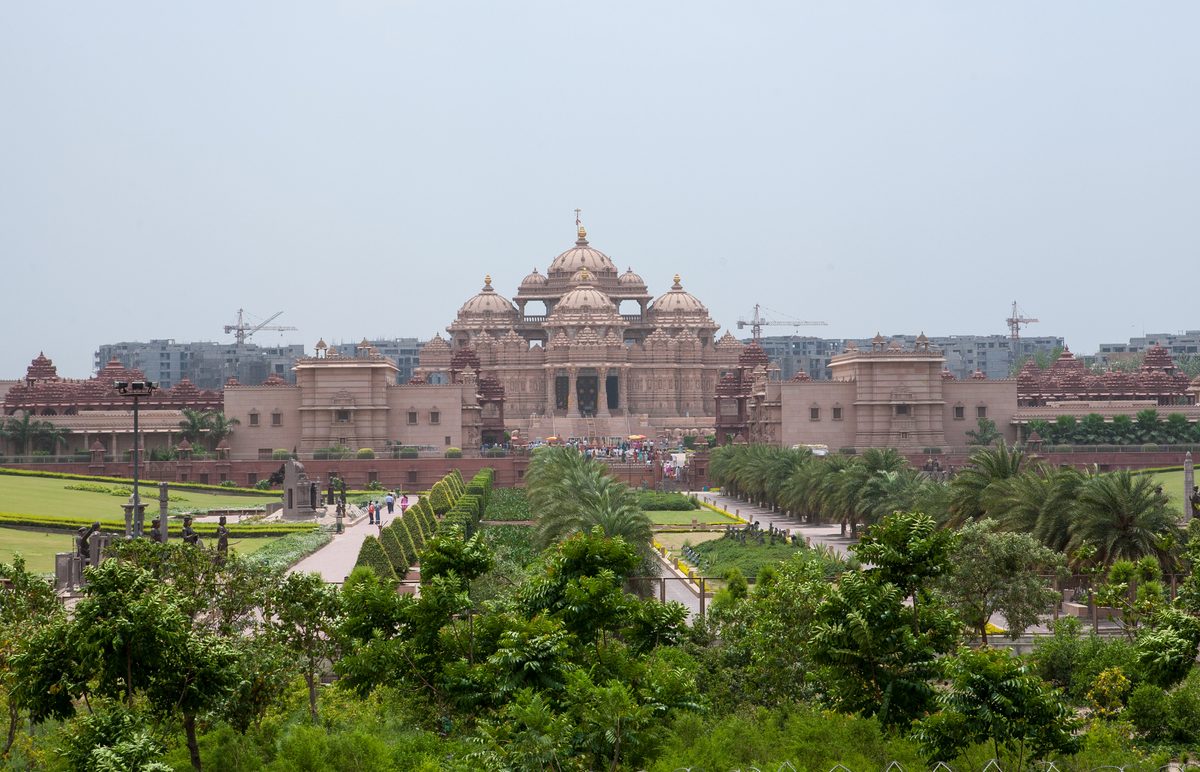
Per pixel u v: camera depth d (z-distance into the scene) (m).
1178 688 56.38
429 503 134.00
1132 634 67.31
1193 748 53.44
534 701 41.75
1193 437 195.88
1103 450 187.88
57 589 82.12
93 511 134.25
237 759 45.47
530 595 50.69
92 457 185.62
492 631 48.50
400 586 86.62
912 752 46.25
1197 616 53.16
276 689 48.72
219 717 46.03
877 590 47.00
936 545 48.44
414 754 45.53
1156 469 180.25
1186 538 81.75
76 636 41.19
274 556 101.81
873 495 121.88
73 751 39.19
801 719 51.12
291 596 52.16
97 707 44.34
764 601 58.28
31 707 42.03
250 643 49.34
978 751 46.09
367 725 50.03
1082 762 46.53
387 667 47.66
